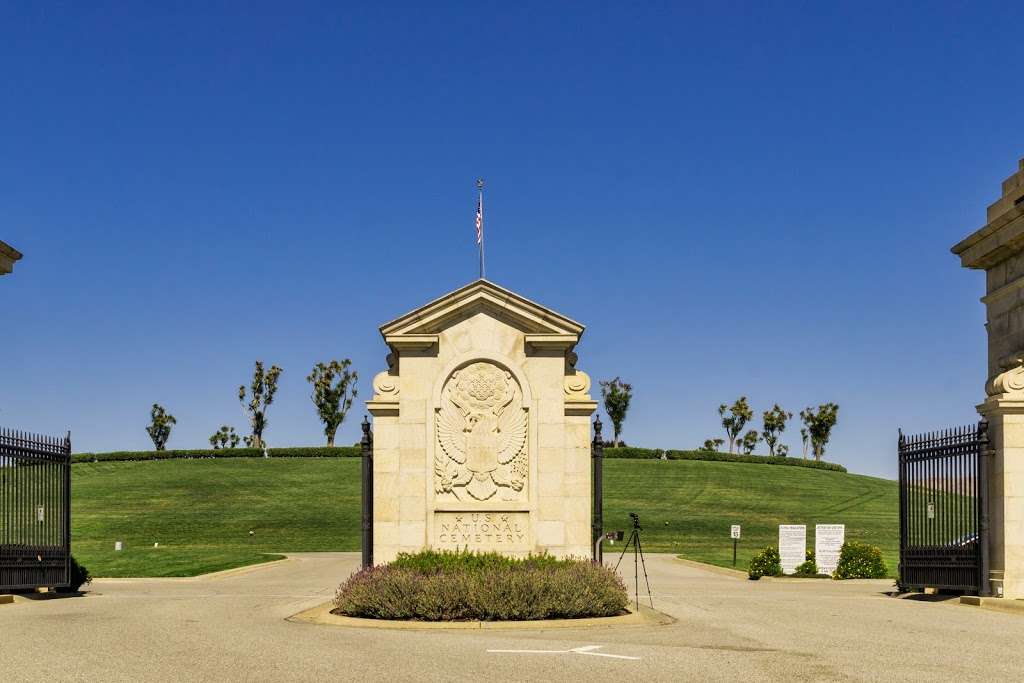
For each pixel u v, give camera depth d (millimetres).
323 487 81625
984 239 24281
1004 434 22172
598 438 20812
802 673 12289
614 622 17969
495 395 20672
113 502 74375
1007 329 23984
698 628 17672
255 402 118062
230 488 80625
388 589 18078
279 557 46625
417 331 20812
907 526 25422
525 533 20422
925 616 20172
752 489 84750
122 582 33406
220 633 16422
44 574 23391
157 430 126562
